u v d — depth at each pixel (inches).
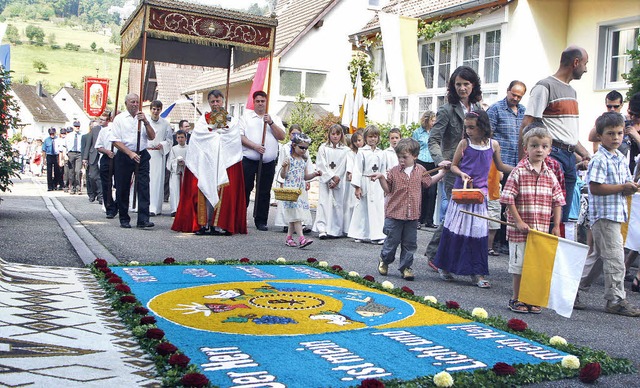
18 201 641.0
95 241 374.6
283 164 408.8
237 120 449.4
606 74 553.0
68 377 148.6
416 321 214.5
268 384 150.1
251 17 485.7
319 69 1013.8
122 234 418.0
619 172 259.6
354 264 345.4
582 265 232.2
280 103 1002.1
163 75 1512.1
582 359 178.2
